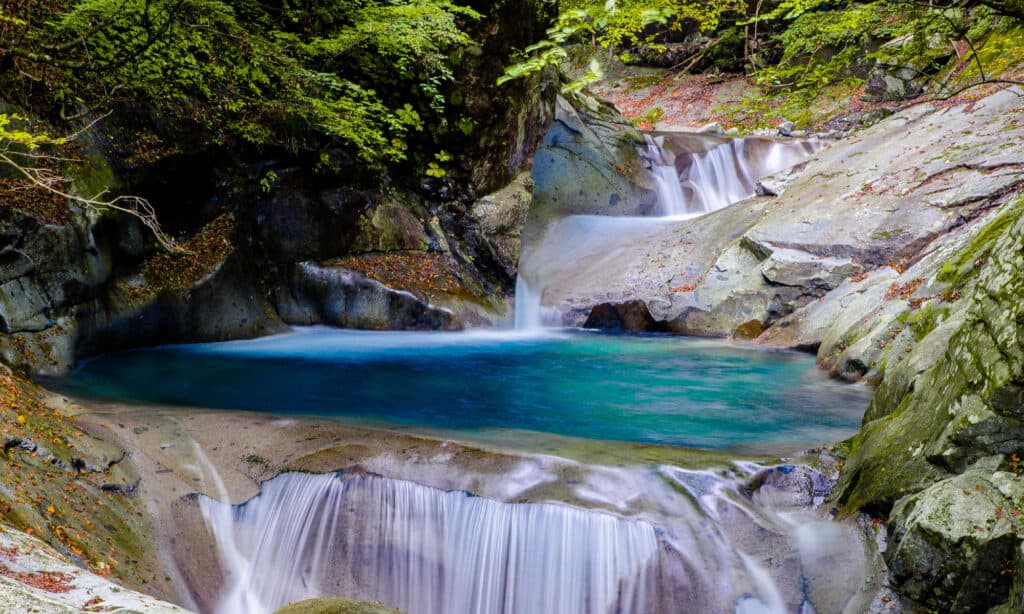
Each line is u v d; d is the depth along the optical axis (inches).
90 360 339.3
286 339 424.2
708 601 177.6
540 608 188.5
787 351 406.3
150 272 376.5
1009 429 156.9
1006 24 140.4
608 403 299.9
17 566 105.0
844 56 167.3
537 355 399.9
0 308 291.7
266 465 220.4
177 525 205.2
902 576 159.9
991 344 162.4
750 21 171.8
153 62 341.4
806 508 199.5
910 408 194.7
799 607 174.4
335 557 205.0
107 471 205.9
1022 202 301.0
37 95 326.6
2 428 193.6
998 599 143.6
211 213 413.1
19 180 304.2
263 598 204.1
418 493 204.1
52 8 309.6
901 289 356.5
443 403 296.7
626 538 184.7
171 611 95.9
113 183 350.3
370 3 428.8
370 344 419.2
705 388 326.3
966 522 149.3
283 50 393.4
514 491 198.5
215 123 404.2
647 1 168.1
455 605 195.8
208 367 345.7
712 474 200.1
